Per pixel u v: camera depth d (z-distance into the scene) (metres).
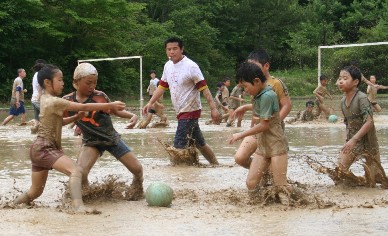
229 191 10.11
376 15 79.62
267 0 75.81
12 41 50.38
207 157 13.52
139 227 7.55
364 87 61.44
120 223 7.78
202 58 67.88
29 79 51.25
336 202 9.13
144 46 60.44
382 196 9.64
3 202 9.37
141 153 15.71
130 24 56.19
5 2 48.19
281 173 8.96
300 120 27.02
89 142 9.40
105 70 56.16
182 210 8.61
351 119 10.48
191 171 12.54
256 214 8.30
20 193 10.12
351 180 10.40
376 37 68.81
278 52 77.62
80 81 9.21
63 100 8.74
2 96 49.94
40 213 8.39
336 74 66.44
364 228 7.41
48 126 8.82
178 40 12.92
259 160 9.18
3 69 50.53
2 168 13.13
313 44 78.31
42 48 53.06
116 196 9.51
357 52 67.31
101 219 8.03
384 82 67.12
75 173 8.70
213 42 72.19
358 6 81.81
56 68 9.00
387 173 11.76
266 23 77.62
